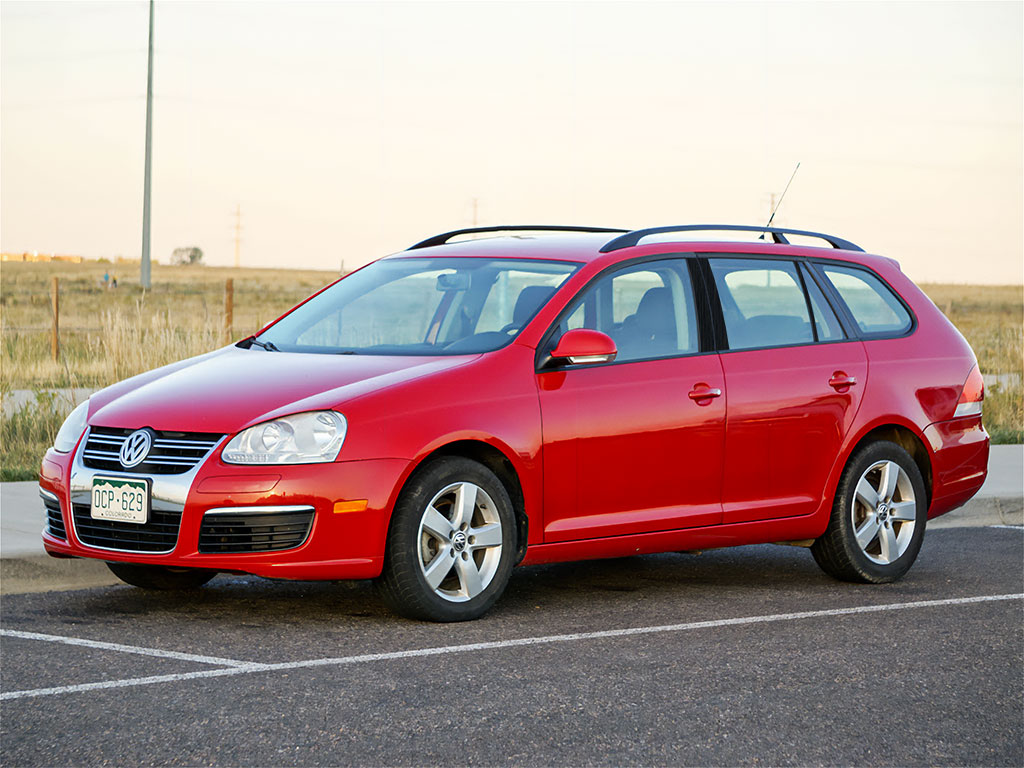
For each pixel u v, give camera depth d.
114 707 5.33
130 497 6.55
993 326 40.59
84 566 7.92
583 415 7.16
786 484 7.93
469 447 6.99
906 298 8.84
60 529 7.00
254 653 6.20
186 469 6.49
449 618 6.83
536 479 7.02
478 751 4.81
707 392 7.59
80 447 6.88
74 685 5.66
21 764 4.66
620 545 7.37
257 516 6.40
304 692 5.55
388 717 5.20
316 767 4.63
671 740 4.96
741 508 7.77
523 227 8.86
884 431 8.53
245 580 8.01
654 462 7.41
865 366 8.31
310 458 6.45
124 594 7.62
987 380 20.23
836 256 8.64
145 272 62.16
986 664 6.21
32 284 82.88
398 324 7.77
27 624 6.82
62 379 16.19
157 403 6.83
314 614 7.05
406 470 6.59
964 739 5.07
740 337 7.89
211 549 6.43
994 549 9.68
